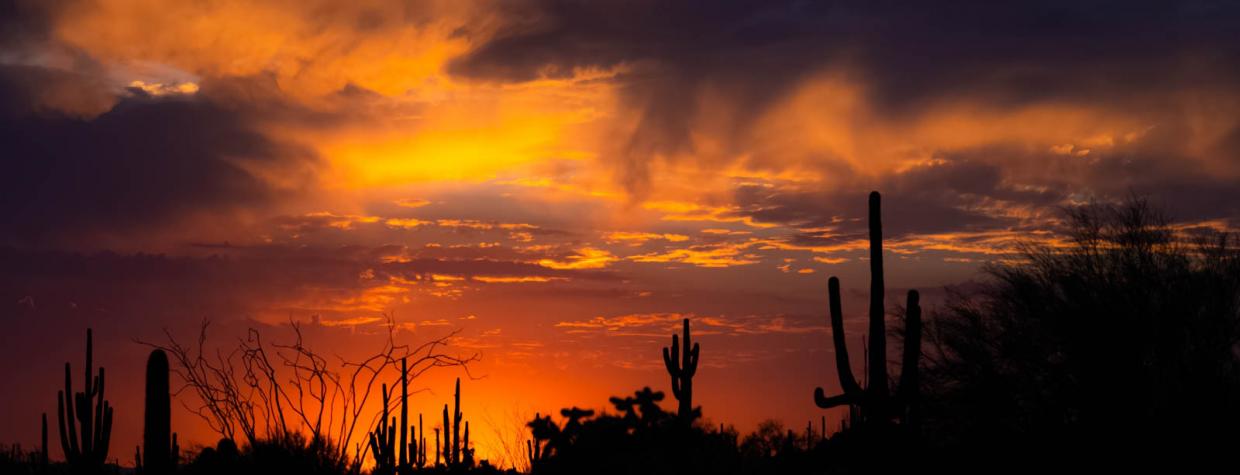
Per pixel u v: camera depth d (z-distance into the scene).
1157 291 19.09
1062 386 19.55
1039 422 19.59
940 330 20.14
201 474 12.12
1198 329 18.89
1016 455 19.23
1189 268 19.34
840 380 14.44
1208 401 18.50
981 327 19.95
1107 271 19.70
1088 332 19.05
